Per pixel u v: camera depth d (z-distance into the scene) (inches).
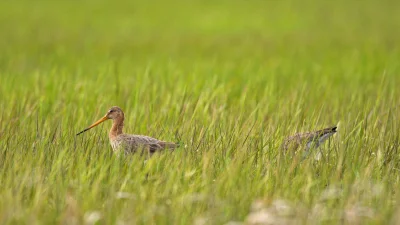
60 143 558.9
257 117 670.5
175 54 1422.2
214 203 442.3
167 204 442.0
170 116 675.4
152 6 2442.2
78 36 1696.6
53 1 2500.0
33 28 1820.9
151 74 943.0
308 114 705.6
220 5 2475.4
